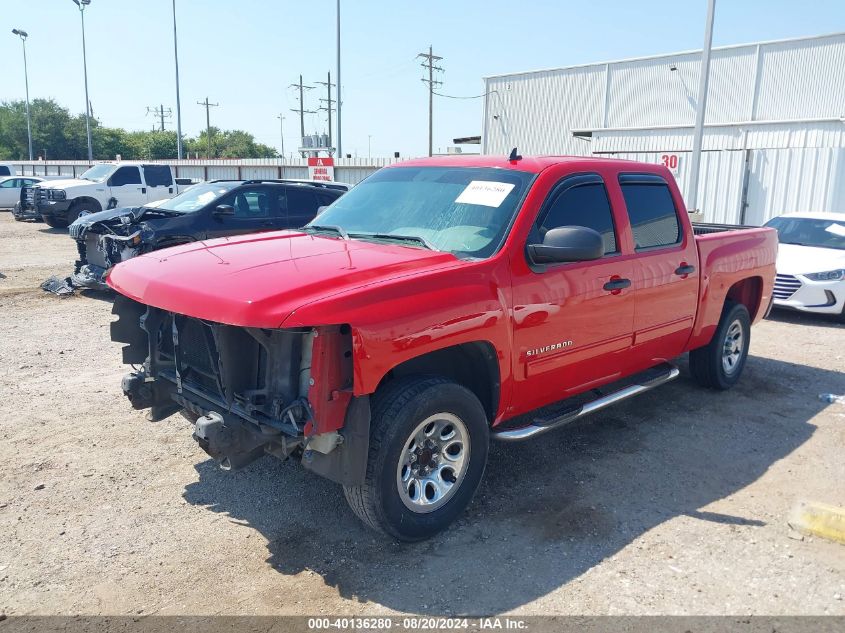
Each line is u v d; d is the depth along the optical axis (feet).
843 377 22.52
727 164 62.49
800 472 15.21
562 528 12.60
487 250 12.74
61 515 12.80
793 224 36.29
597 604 10.37
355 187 17.01
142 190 69.77
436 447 12.05
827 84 78.89
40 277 40.96
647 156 75.10
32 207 76.59
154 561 11.36
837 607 10.39
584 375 14.84
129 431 16.84
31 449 15.69
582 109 104.78
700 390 20.83
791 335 28.96
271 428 10.61
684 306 17.25
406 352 10.76
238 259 12.26
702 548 11.99
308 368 10.61
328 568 11.23
